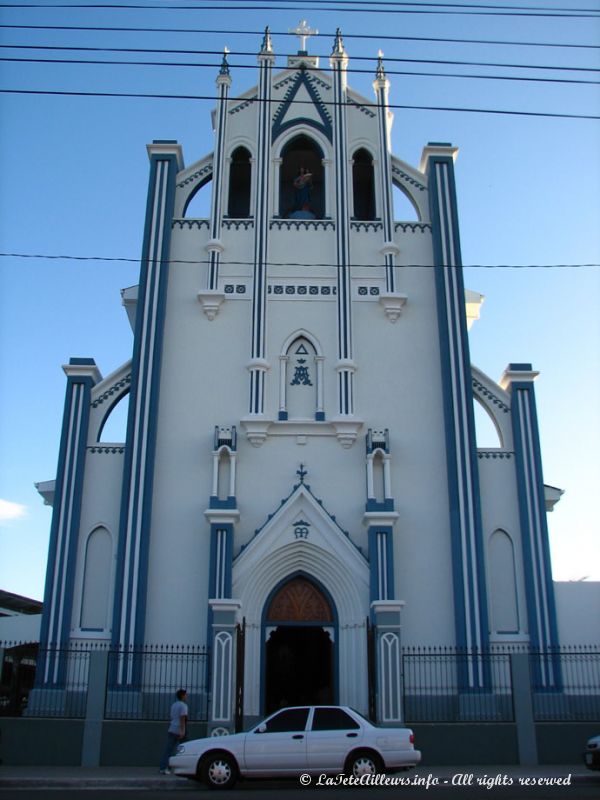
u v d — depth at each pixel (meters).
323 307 27.08
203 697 22.66
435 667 23.31
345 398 25.86
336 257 27.55
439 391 26.25
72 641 23.41
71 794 15.77
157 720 21.67
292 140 29.59
